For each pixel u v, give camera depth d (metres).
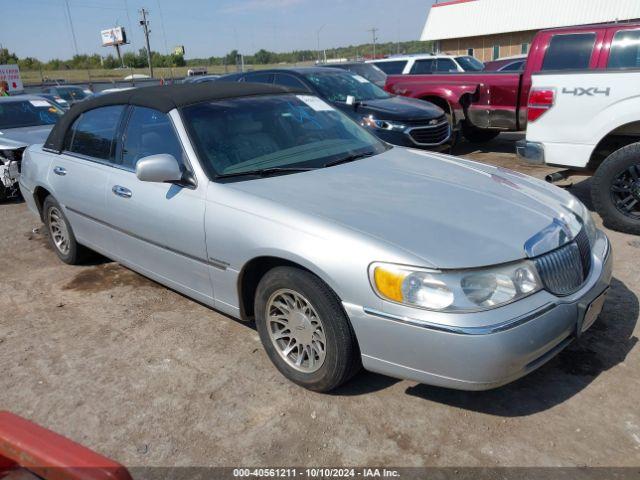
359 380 3.19
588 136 5.32
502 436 2.69
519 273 2.61
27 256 5.73
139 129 4.01
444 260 2.54
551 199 3.33
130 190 3.92
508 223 2.88
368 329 2.68
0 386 3.34
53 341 3.86
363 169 3.61
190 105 3.79
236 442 2.75
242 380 3.26
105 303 4.42
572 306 2.72
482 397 2.99
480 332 2.44
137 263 4.16
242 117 3.87
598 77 5.15
